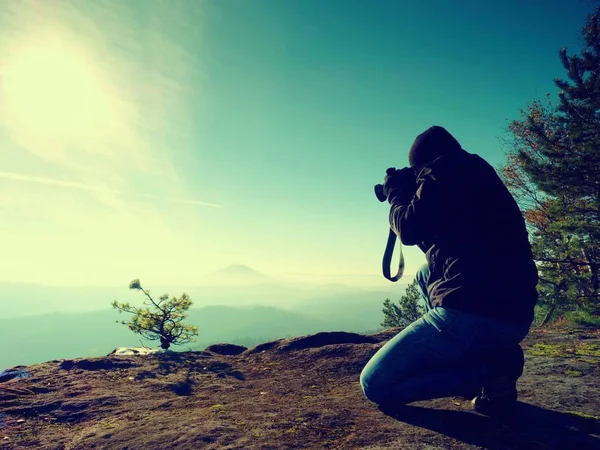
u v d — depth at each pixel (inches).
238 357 201.5
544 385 117.0
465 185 80.5
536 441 77.0
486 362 84.1
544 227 551.5
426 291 98.7
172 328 286.7
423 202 82.5
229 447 78.2
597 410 93.8
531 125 412.5
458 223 81.4
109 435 89.9
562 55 366.6
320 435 85.2
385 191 98.0
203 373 165.0
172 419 99.5
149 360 185.0
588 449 72.8
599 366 136.0
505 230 80.7
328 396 122.6
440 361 84.0
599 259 414.6
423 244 91.0
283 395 128.1
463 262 80.4
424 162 91.8
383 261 106.9
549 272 415.8
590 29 351.3
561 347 174.7
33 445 87.2
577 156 367.6
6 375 157.2
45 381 145.9
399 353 87.3
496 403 86.4
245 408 109.4
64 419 107.4
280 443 80.4
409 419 93.0
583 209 378.9
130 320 284.7
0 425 100.4
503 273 78.6
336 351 183.3
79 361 175.2
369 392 93.0
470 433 82.4
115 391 133.8
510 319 78.2
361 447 77.7
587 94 347.6
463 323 79.1
